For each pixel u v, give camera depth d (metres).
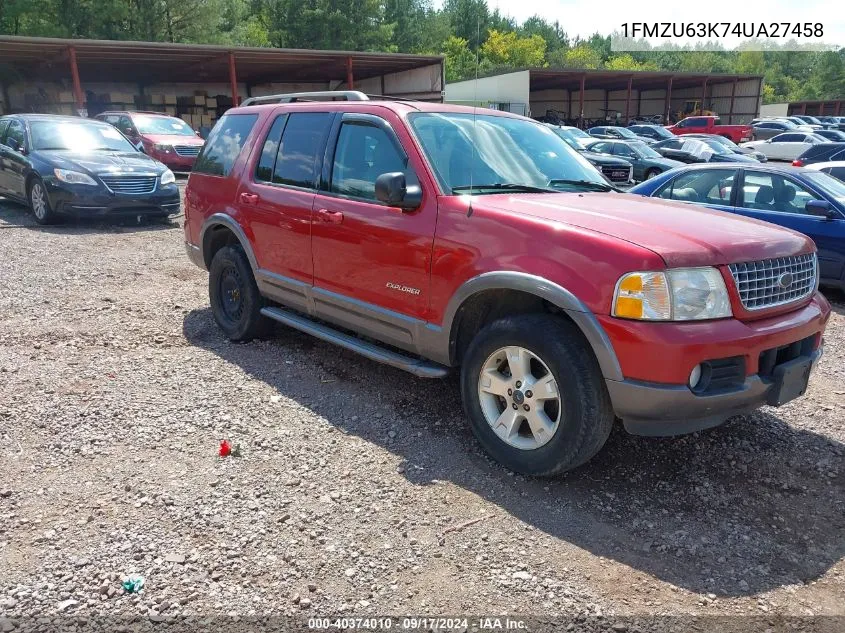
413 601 2.61
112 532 2.97
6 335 5.53
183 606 2.55
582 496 3.37
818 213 7.36
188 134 18.88
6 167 11.67
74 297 6.73
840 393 4.82
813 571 2.86
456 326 3.77
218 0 38.97
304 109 4.90
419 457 3.71
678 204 4.15
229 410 4.24
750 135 36.75
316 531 3.02
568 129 24.03
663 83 50.50
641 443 3.93
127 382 4.65
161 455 3.66
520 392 3.42
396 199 3.73
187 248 6.13
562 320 3.34
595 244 3.13
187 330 5.82
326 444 3.83
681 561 2.89
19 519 3.06
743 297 3.20
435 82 30.16
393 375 4.86
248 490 3.34
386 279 4.06
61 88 31.27
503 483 3.46
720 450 3.88
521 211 3.52
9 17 34.09
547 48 79.38
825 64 94.50
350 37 45.50
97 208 10.48
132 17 36.12
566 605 2.61
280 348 5.40
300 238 4.65
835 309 7.25
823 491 3.49
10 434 3.85
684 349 2.95
